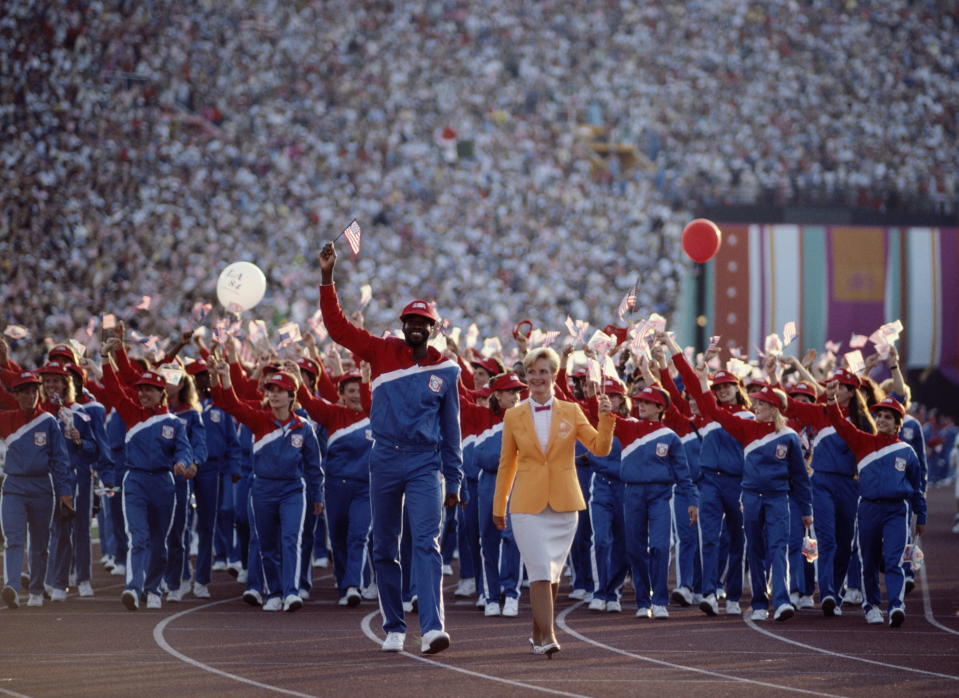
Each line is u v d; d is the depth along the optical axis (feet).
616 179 544.62
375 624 144.15
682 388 193.47
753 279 486.38
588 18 612.70
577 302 479.41
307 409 157.99
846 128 586.86
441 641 118.62
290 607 153.58
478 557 167.12
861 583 174.09
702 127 580.71
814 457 163.02
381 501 121.39
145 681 107.76
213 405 179.32
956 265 493.36
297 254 442.91
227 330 170.91
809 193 505.66
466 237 491.72
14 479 153.58
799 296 485.56
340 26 552.00
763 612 154.51
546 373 120.16
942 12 633.61
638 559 155.12
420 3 582.35
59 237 371.35
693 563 165.58
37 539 155.43
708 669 118.21
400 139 530.27
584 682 109.91
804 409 164.14
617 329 196.95
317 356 181.37
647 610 155.02
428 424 119.96
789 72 604.49
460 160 538.06
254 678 109.50
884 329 169.48
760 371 222.69
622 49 608.60
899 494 146.92
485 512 155.84
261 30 518.37
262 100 508.12
